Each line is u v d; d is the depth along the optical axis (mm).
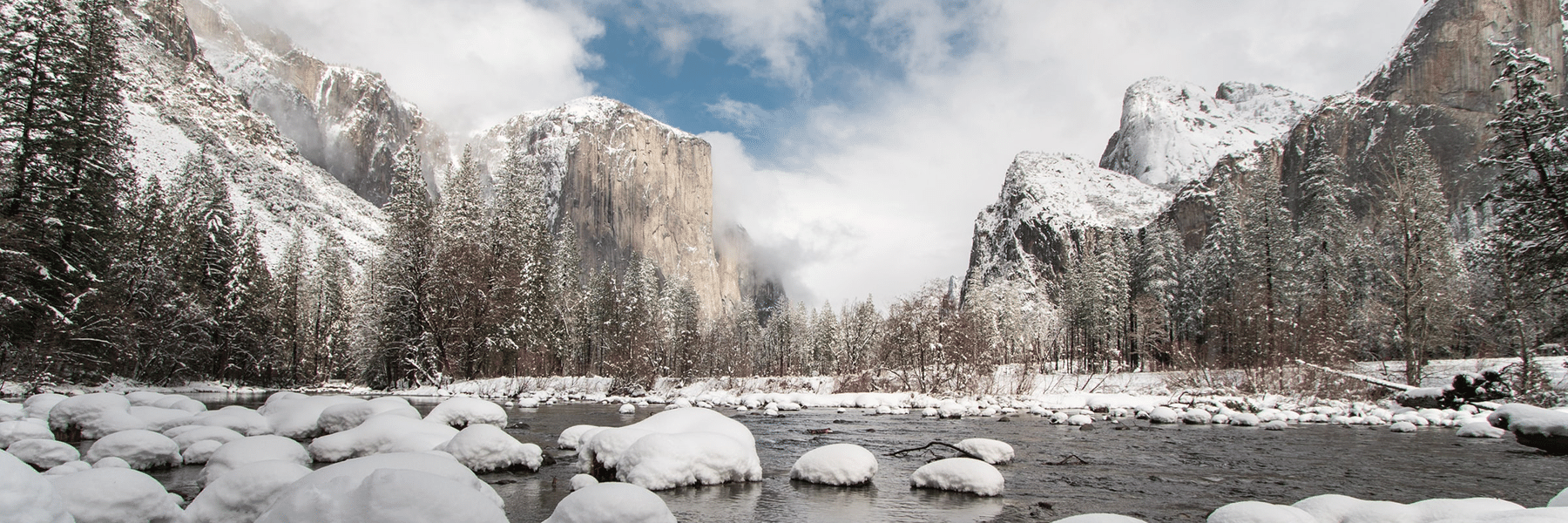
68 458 8461
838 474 8719
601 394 33406
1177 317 62406
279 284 54844
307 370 55656
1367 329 36344
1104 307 62625
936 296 33031
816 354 94812
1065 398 27594
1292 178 127812
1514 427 13234
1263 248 47844
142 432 9164
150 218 41000
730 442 8922
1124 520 4895
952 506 7523
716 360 45562
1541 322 27328
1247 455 11945
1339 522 5508
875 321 61500
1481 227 64938
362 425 9750
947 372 31016
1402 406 22453
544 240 57344
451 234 42812
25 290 27109
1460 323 32219
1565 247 23234
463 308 39562
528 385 36594
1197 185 143875
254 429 12172
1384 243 32156
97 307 31172
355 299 59219
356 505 4219
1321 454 12070
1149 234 64000
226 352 45250
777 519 6859
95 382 32656
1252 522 5141
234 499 5598
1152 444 13594
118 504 4832
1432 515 5176
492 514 4473
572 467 9594
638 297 68000
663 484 8109
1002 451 10836
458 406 13281
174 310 37344
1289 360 27297
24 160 29641
